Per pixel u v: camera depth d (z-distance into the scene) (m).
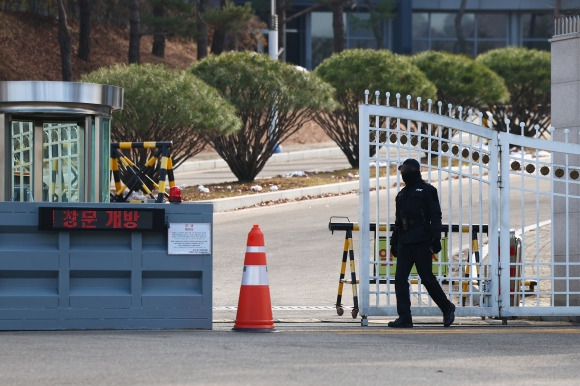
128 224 31.14
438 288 33.53
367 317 36.00
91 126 39.53
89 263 31.11
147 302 31.42
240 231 60.66
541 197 72.19
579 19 35.78
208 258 31.69
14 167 39.50
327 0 135.12
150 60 127.56
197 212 31.62
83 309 31.11
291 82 79.88
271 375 23.12
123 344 27.58
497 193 34.88
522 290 35.03
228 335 30.14
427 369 24.36
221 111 72.12
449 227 34.72
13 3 123.00
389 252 34.78
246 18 115.75
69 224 30.88
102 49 125.50
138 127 69.94
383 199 72.00
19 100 38.31
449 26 179.62
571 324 35.44
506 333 31.92
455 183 79.25
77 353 25.89
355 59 89.75
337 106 85.38
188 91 71.38
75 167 39.72
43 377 22.58
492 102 101.62
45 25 123.06
